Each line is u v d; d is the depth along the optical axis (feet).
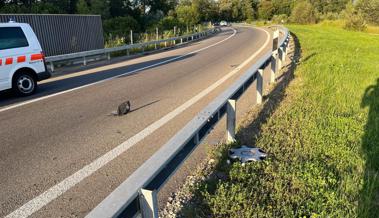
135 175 6.60
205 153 14.32
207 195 10.53
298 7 221.66
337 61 39.22
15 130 17.47
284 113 19.34
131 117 19.35
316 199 10.33
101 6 144.66
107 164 13.07
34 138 16.15
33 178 12.05
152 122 18.28
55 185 11.53
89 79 34.04
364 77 29.99
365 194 10.85
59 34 50.60
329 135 15.78
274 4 338.95
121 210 5.43
